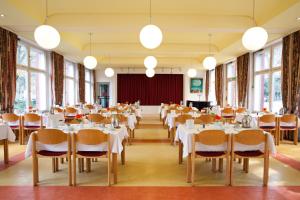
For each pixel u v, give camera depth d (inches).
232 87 457.4
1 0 169.8
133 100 594.6
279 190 128.0
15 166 167.0
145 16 230.4
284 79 266.2
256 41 162.6
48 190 126.8
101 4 210.2
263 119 235.3
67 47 332.2
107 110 308.0
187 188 130.2
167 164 173.9
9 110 249.8
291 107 257.6
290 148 224.4
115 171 135.4
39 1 203.3
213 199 116.8
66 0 202.2
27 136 270.4
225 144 136.8
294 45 249.9
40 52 344.2
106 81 597.6
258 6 211.6
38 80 344.8
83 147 136.1
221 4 209.2
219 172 157.0
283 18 205.0
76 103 469.1
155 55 437.4
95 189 128.3
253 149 138.6
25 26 234.5
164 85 596.1
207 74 575.5
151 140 264.2
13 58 255.3
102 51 364.8
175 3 207.8
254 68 359.6
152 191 126.0
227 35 308.5
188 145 135.5
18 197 118.3
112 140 134.3
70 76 470.6
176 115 246.8
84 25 230.4
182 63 485.1
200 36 316.2
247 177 147.0
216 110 299.4
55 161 155.3
